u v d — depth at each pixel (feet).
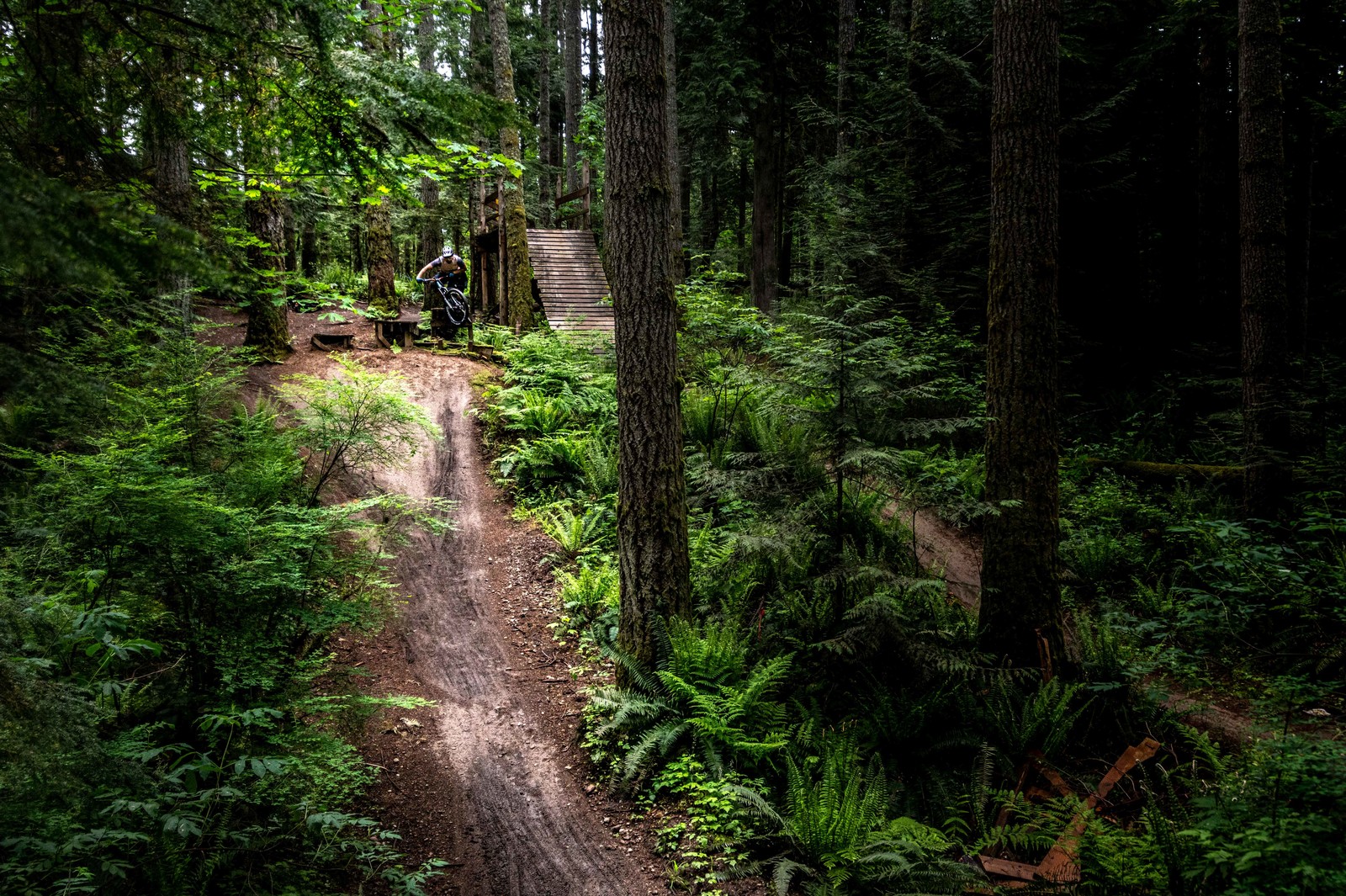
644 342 20.97
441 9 20.95
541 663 24.17
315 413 22.16
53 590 13.70
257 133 12.03
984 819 17.81
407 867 15.66
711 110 69.36
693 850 16.57
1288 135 44.52
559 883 15.81
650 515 21.43
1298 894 11.75
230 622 16.05
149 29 9.83
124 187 9.94
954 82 44.83
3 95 9.30
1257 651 23.39
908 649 19.92
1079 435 41.78
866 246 42.37
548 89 100.99
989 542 22.26
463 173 18.34
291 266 64.49
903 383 37.76
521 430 38.73
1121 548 29.45
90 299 10.78
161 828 11.82
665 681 20.22
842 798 17.31
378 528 20.62
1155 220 52.60
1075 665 21.68
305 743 15.97
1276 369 27.96
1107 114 43.88
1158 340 48.44
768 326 40.04
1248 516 28.71
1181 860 13.97
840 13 55.57
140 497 13.65
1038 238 20.77
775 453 26.40
